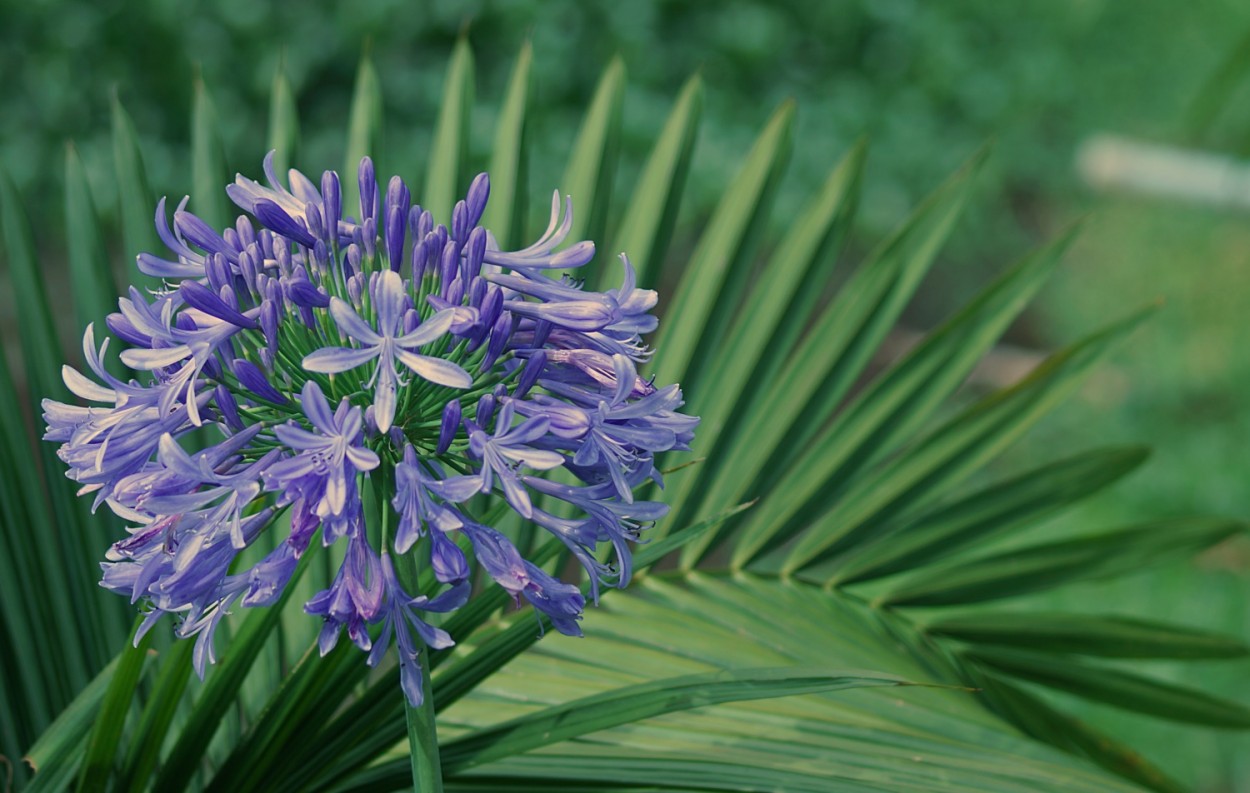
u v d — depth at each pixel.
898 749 1.12
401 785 1.07
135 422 0.96
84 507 1.13
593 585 0.98
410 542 0.94
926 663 1.23
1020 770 1.11
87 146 3.42
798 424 1.25
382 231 1.02
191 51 3.50
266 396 0.97
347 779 1.06
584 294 0.99
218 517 0.95
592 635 1.19
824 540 1.25
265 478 0.93
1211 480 2.90
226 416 0.97
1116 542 1.25
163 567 0.95
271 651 1.14
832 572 1.26
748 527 1.24
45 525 1.12
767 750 1.11
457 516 0.95
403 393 0.98
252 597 0.94
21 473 1.12
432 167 1.25
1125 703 1.26
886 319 1.27
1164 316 3.35
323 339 0.99
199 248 1.01
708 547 1.24
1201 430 3.12
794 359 1.26
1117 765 1.25
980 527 1.26
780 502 1.25
